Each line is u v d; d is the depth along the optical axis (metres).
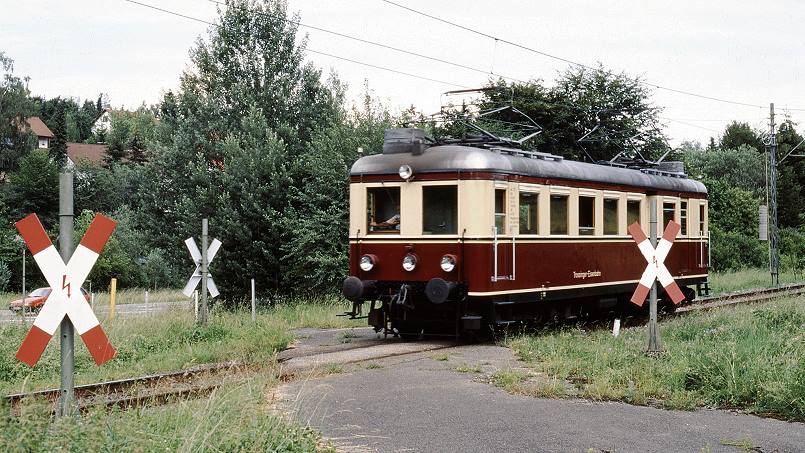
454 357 13.84
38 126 112.69
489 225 15.50
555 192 17.27
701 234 23.30
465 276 15.52
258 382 9.93
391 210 16.42
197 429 6.32
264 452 6.66
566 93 36.03
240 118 28.55
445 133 29.53
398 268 16.14
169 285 53.16
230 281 27.14
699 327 16.16
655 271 12.55
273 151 26.95
